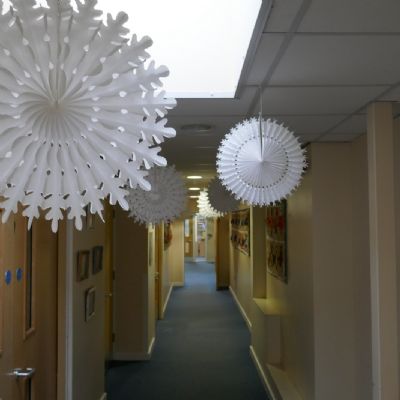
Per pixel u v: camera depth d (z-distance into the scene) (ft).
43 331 9.98
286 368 15.53
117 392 15.88
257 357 18.56
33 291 9.24
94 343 13.46
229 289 38.73
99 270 14.06
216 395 15.67
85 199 2.40
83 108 2.09
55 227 2.44
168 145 12.44
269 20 4.62
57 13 1.86
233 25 6.09
